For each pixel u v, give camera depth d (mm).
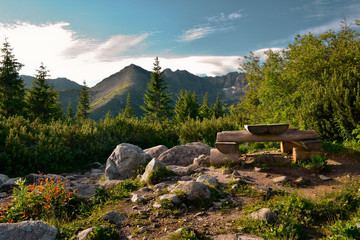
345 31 14906
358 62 12281
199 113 43188
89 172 11172
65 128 13852
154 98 43562
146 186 6211
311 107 8969
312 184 5535
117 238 3590
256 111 14484
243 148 10539
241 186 5469
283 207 4004
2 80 29672
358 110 7480
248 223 3721
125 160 9039
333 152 7559
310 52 14531
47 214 4496
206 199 4711
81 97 66875
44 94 33562
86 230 3646
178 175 6727
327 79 10828
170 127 19750
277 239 3172
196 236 3418
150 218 4148
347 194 4430
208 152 10414
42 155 10875
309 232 3521
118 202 5094
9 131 11508
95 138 14359
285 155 7859
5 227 3311
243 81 23875
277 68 17281
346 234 3061
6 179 8414
